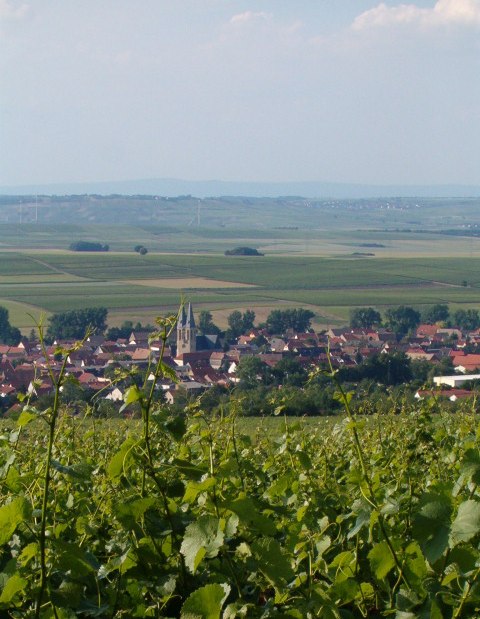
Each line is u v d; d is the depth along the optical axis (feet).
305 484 26.84
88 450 33.83
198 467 19.34
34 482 21.33
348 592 19.27
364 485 19.29
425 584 17.02
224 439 29.66
